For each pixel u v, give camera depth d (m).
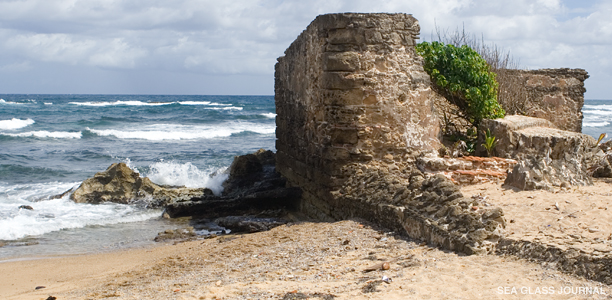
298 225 10.54
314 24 11.89
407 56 11.55
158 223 13.82
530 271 5.63
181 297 6.06
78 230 13.08
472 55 13.48
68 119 49.53
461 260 6.32
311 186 12.72
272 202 14.55
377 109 11.27
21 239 12.27
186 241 11.77
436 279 5.71
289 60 14.92
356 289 5.68
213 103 103.00
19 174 21.20
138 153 28.44
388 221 8.64
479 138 12.91
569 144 11.60
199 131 40.25
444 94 13.77
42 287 8.52
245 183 17.09
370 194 9.72
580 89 16.77
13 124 41.53
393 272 6.23
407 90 11.50
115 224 13.68
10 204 15.44
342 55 11.06
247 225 12.48
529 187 9.49
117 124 44.62
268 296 5.70
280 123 16.38
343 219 10.72
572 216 7.46
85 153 27.83
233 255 8.61
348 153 11.20
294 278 6.57
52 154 27.25
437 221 7.42
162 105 84.44
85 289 7.82
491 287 5.29
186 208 14.44
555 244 5.89
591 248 5.59
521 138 12.01
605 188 9.61
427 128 11.79
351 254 7.46
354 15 11.09
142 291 6.94
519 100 16.14
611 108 88.25
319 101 11.82
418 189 8.54
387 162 11.38
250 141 36.00
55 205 15.31
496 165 11.11
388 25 11.30
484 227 6.72
